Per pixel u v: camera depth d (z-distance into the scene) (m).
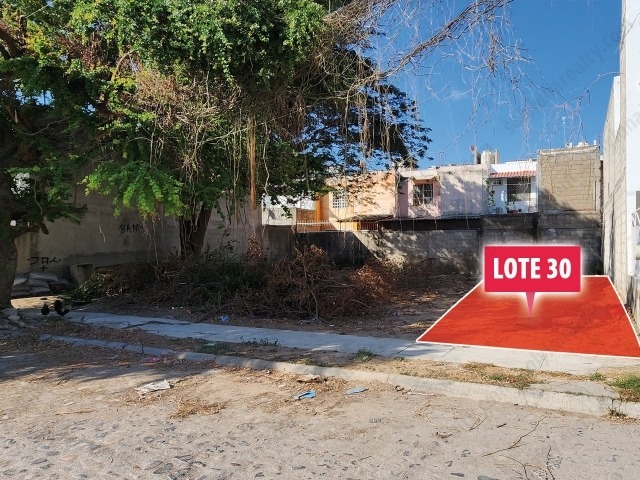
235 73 8.60
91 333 9.54
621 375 5.93
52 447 4.42
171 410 5.39
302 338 8.87
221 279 12.55
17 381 6.68
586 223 19.69
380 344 8.22
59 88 9.77
